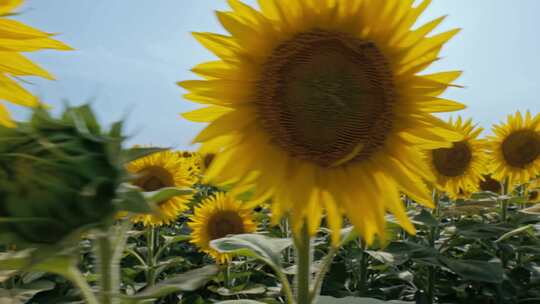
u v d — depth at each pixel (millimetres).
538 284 967
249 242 576
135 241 1387
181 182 1110
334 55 537
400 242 901
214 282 1114
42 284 690
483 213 1194
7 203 293
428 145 554
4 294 558
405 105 543
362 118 540
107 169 307
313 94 532
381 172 542
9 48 460
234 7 519
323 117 534
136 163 1094
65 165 298
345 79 536
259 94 534
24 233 293
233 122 528
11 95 470
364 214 528
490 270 815
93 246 398
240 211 1109
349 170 539
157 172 1087
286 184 523
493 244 1006
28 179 293
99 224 300
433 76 546
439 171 1198
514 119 1336
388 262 835
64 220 296
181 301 976
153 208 313
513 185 1431
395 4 533
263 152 533
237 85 530
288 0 526
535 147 1307
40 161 296
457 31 533
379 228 528
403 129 545
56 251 287
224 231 1080
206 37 515
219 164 527
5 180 293
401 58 541
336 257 1157
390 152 547
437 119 541
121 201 306
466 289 1012
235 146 534
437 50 536
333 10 529
